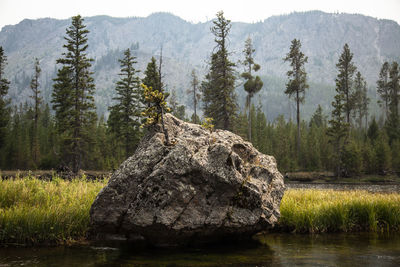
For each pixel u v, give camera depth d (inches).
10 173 1510.8
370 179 1943.9
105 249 315.9
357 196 573.6
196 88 2891.2
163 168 295.9
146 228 300.0
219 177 302.0
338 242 362.0
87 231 363.3
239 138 398.9
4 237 322.3
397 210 453.1
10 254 293.3
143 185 302.0
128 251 310.0
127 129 1881.2
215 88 1771.7
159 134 345.4
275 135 2997.0
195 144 323.0
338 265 270.2
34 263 266.5
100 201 306.3
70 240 341.1
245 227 328.5
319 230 422.0
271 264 272.2
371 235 402.6
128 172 310.0
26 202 406.9
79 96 1692.9
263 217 338.3
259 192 331.3
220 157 310.2
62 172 1096.2
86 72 1711.4
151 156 316.5
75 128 1631.4
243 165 355.9
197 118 2677.2
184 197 297.4
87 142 1766.7
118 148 2326.5
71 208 374.0
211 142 343.6
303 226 420.8
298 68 2506.2
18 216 335.0
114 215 305.4
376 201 476.7
